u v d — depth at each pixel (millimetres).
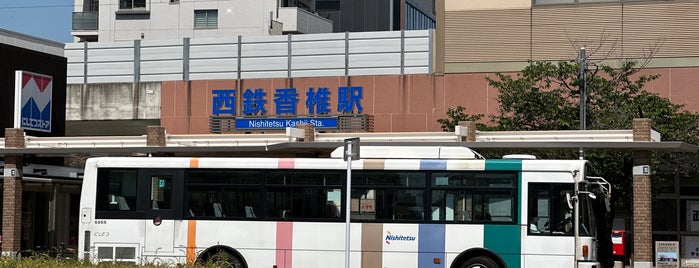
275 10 71438
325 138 31703
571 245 22250
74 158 43469
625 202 36156
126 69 52656
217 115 50344
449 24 45719
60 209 37125
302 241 23297
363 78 48000
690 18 42250
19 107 37438
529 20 44375
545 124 36125
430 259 22750
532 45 44281
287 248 23359
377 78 47688
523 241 22422
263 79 49938
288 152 31234
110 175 24312
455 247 22672
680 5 42406
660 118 34750
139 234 23953
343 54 48844
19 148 31109
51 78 39438
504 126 36500
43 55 39781
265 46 50312
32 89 38250
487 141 28781
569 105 35812
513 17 44656
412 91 46781
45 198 36812
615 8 43125
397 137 30547
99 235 24094
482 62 45062
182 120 51188
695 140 34375
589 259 22203
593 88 35500
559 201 22438
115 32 72625
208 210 23797
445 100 45812
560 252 22281
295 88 49281
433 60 46906
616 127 34094
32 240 36031
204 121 50812
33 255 20766
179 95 51375
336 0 92938
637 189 28312
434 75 46188
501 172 22703
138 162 24188
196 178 23938
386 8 91750
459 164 22875
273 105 49594
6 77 37875
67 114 53156
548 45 44031
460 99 45438
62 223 37250
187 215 23844
